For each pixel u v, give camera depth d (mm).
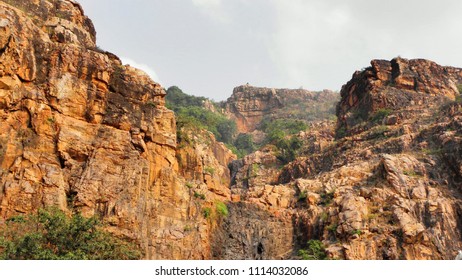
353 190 67000
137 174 49188
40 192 43094
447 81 100688
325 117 168500
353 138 88938
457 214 60656
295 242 66562
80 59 51062
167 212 53562
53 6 56406
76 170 46812
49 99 47875
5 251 34531
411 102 92625
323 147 101875
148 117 55344
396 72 98938
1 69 43875
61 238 36875
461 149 67125
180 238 52625
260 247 65188
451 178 66750
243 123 177125
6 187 41594
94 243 38156
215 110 164625
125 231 45250
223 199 72250
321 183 75125
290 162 99312
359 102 101312
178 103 157625
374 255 54688
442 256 55156
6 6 46594
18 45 45875
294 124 139125
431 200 61250
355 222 58062
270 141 115625
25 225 38844
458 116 76062
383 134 85188
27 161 44188
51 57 49562
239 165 106312
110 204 45938
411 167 68312
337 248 56094
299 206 72312
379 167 69062
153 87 57750
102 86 51906
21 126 45625
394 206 59719
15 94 45000
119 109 52594
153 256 48938
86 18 62406
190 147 66875
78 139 48125
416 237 55250
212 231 61594
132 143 51906
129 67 57031
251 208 70312
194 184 63500
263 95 184500
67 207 44281
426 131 78000
